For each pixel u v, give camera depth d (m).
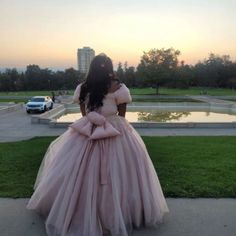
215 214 3.85
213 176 5.45
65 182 3.36
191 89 82.12
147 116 27.11
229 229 3.47
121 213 3.20
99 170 3.34
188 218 3.73
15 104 32.84
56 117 24.58
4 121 19.58
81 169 3.35
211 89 83.62
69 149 3.55
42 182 3.64
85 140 3.50
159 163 6.46
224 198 4.38
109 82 3.54
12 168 6.02
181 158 7.00
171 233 3.37
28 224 3.56
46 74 84.31
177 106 35.72
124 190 3.34
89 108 3.61
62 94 57.56
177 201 4.25
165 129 15.46
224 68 89.00
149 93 64.00
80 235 3.14
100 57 3.57
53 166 3.57
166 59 66.38
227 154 7.52
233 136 12.33
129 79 86.75
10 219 3.68
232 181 5.14
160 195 3.67
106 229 3.24
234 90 80.19
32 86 82.81
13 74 81.94
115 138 3.52
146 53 66.69
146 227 3.48
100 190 3.28
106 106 3.56
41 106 25.86
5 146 9.38
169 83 73.12
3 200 4.24
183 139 10.86
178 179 5.24
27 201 4.20
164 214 3.81
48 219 3.33
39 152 7.83
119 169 3.40
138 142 3.67
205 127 16.03
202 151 7.95
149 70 63.53
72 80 84.31
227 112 30.95
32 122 18.27
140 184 3.45
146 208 3.41
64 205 3.24
